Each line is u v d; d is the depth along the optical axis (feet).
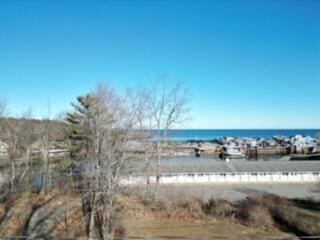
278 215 106.83
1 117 144.05
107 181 82.58
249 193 146.20
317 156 277.03
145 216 103.76
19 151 140.15
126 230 92.12
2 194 120.57
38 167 139.44
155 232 93.50
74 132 118.21
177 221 102.58
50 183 120.06
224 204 111.24
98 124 88.12
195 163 183.62
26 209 107.14
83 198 94.27
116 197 98.48
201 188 155.63
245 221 103.45
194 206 109.09
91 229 88.43
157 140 128.06
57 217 98.53
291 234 94.48
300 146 333.01
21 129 144.25
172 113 173.88
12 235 97.50
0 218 107.14
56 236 92.63
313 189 156.97
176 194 123.44
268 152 325.01
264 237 91.86
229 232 95.25
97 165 82.69
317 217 106.63
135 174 117.50
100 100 100.22
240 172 171.73
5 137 139.33
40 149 145.69
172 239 89.10
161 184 156.56
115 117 104.01
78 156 112.98
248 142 391.65
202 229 97.14
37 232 95.96
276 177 174.91
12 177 122.83
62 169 121.19
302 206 122.42
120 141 89.40
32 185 123.75
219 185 164.55
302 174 175.52
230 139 436.35
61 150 145.89
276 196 126.21
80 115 117.60
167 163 176.35
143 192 121.08
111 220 91.56
